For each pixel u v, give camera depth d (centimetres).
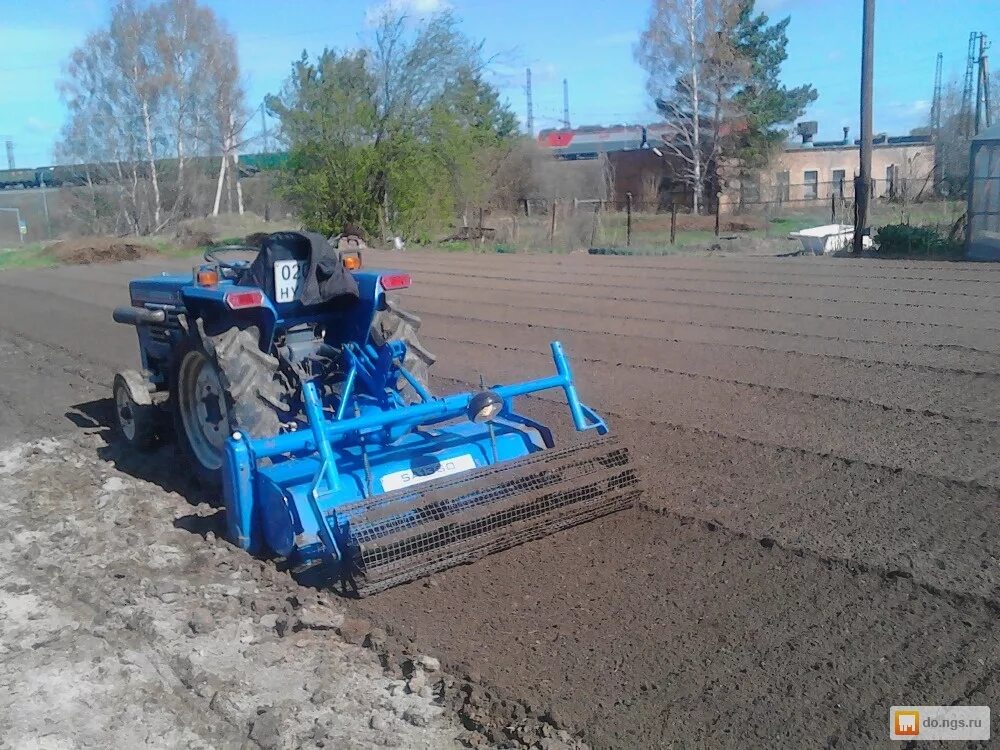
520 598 432
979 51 4459
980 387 760
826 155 4481
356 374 561
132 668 380
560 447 502
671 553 473
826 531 488
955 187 3384
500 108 4228
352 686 366
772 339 1002
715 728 330
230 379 518
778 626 397
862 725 328
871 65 1905
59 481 629
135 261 2400
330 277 543
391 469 482
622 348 994
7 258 2503
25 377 986
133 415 672
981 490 533
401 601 434
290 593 444
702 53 4147
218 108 4091
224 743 330
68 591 456
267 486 464
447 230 2941
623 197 4506
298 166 2808
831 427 669
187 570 473
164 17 3972
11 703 356
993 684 349
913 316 1105
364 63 2730
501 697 352
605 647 386
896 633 388
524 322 1193
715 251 2175
